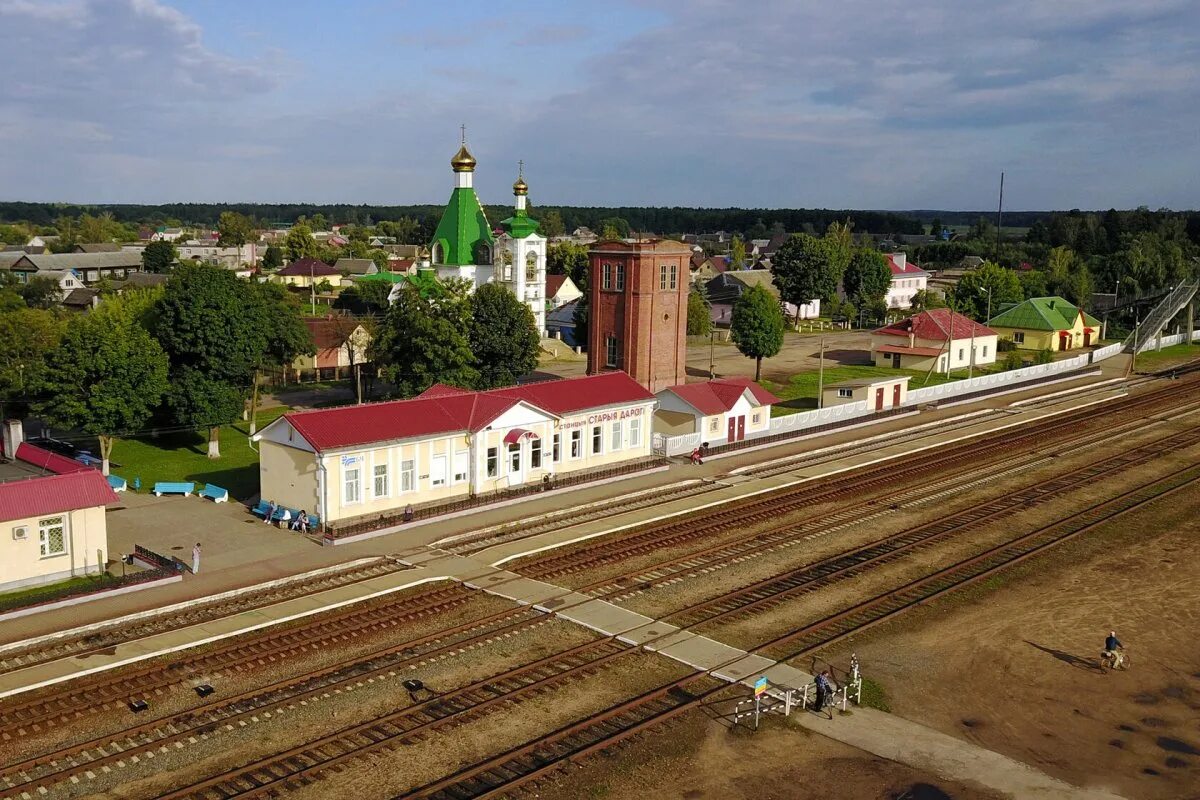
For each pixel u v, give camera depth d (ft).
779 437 231.71
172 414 228.02
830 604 131.44
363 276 563.48
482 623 122.83
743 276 529.45
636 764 89.92
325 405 264.93
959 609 130.11
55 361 182.80
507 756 90.17
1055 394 307.37
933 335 338.75
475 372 226.58
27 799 82.89
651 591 135.23
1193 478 200.75
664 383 261.03
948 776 88.94
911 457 222.69
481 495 175.42
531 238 376.89
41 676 105.91
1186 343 426.92
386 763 89.40
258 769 87.92
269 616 123.54
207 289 201.46
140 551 141.18
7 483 132.98
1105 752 93.91
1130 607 131.34
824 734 96.12
